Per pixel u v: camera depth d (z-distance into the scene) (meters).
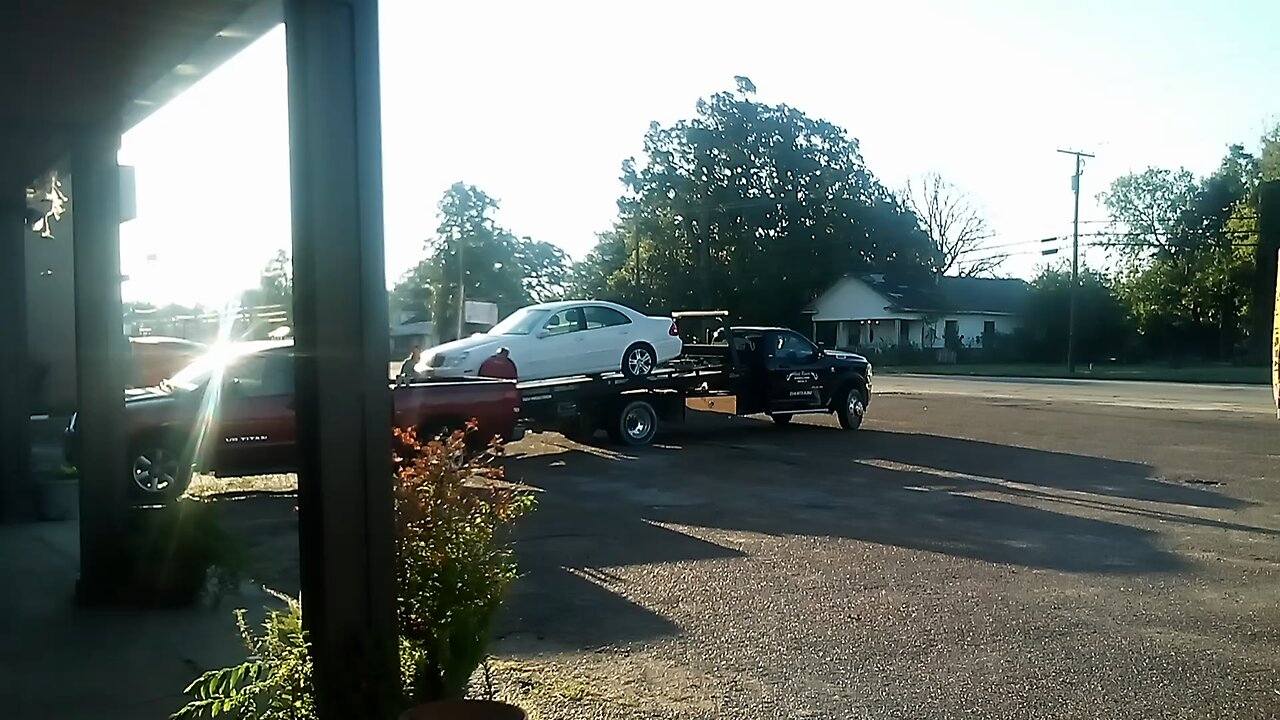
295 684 4.59
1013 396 32.25
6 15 5.48
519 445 19.22
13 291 11.62
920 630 7.35
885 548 10.22
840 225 67.62
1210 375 46.47
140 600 7.84
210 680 5.03
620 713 5.75
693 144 65.56
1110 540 10.60
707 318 22.28
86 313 7.95
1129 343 64.12
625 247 69.38
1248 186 72.12
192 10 5.46
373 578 4.52
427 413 14.23
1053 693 6.06
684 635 7.25
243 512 12.56
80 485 7.93
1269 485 14.30
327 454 4.47
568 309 19.50
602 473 15.66
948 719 5.66
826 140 69.19
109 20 5.61
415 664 4.73
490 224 69.31
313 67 4.49
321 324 4.48
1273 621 7.59
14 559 9.58
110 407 7.98
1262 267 62.19
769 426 22.58
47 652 6.63
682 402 19.39
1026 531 11.09
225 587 7.94
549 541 10.59
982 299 71.62
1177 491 13.83
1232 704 5.89
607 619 7.67
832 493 13.74
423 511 4.99
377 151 4.59
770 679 6.32
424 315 70.12
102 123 7.87
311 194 4.48
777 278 65.06
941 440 19.98
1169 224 77.31
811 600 8.20
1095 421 23.62
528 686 6.18
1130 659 6.69
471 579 4.91
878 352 62.25
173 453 13.21
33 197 11.23
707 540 10.65
